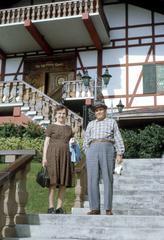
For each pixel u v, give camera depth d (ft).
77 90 65.41
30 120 60.18
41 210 28.63
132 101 67.67
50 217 21.12
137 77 68.69
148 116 59.72
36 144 52.01
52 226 20.62
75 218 20.81
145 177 33.42
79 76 68.69
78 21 65.51
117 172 22.68
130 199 28.81
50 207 23.03
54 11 66.44
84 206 27.73
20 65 74.69
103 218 20.57
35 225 20.71
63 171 22.99
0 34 69.97
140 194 29.27
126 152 52.37
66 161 23.29
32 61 74.08
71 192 31.58
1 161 36.76
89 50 71.77
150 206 28.27
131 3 72.38
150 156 52.06
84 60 71.61
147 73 68.33
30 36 69.82
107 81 55.57
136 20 71.46
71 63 72.13
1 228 19.13
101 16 65.21
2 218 19.21
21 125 57.41
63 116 24.04
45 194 31.89
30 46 73.15
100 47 70.95
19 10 68.28
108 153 22.44
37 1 76.48
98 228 20.12
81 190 28.19
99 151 22.36
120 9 72.64
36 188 33.17
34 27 67.31
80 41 70.90
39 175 23.17
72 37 69.77
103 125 22.89
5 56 75.82
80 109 68.49
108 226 20.44
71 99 64.85
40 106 60.64
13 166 20.76
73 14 65.67
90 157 22.49
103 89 69.00
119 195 29.32
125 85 68.59
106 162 22.27
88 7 65.31
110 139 22.72
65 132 23.68
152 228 19.86
